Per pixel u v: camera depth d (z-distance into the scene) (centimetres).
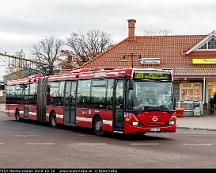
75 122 2464
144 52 4756
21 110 3394
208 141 1947
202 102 4178
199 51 4575
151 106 1983
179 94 4369
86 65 4794
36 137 2102
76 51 8650
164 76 2030
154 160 1348
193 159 1372
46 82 2923
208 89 4347
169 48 4750
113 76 2108
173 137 2152
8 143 1822
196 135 2288
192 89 4347
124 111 1984
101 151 1570
